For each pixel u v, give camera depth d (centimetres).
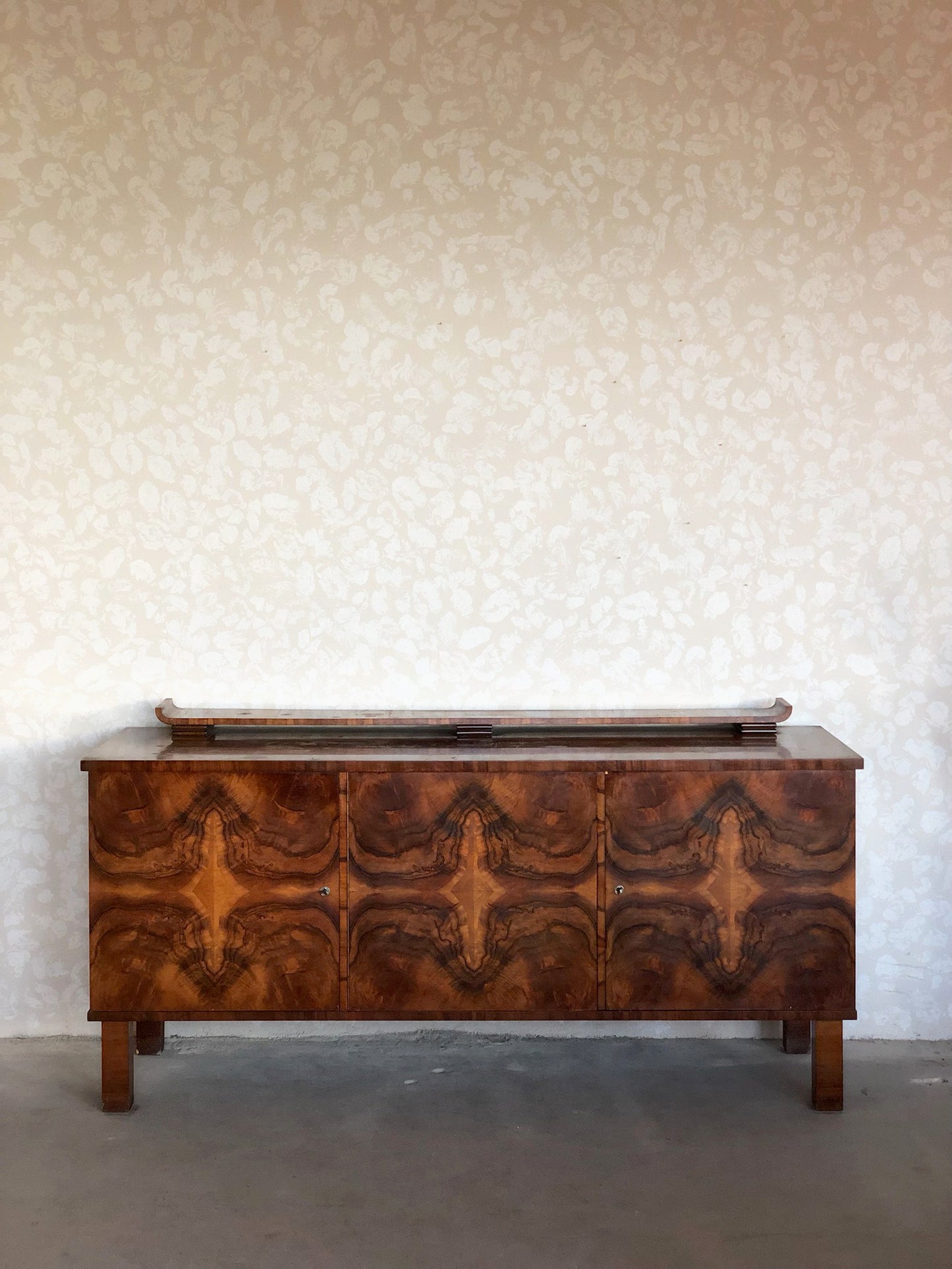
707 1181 232
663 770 254
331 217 288
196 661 296
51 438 290
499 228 288
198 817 255
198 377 290
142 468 292
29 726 296
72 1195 228
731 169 288
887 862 300
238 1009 258
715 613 296
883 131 287
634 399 292
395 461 292
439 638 296
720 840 255
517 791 254
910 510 294
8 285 288
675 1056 291
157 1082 277
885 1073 282
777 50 286
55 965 300
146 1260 207
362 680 297
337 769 253
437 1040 300
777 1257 207
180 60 285
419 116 286
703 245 289
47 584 293
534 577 295
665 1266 204
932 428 292
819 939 257
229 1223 218
